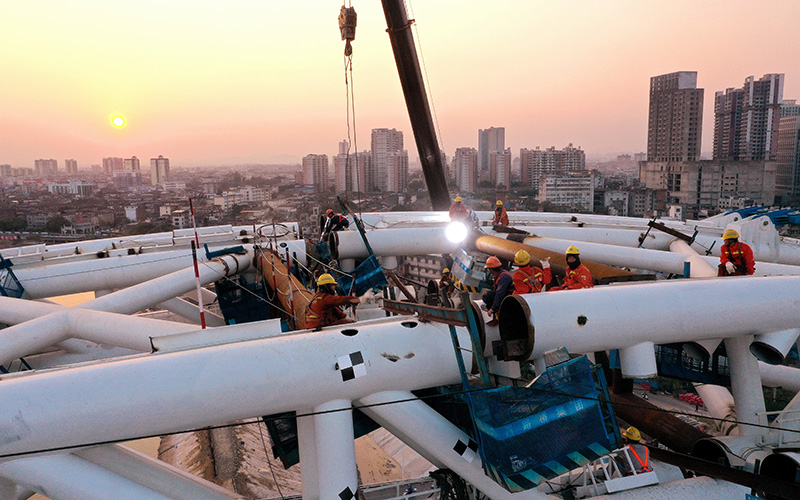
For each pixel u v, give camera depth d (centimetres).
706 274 1773
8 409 814
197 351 933
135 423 850
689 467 999
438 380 1015
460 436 994
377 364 969
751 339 1215
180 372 884
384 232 2255
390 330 1025
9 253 2236
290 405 920
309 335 1000
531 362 1095
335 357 948
